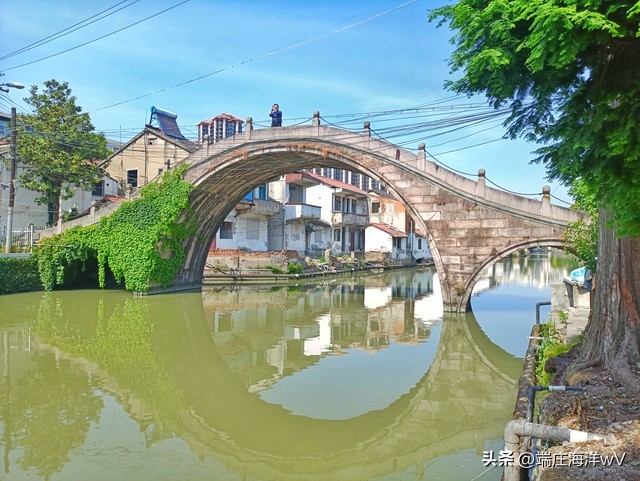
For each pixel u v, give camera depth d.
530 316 19.88
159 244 25.03
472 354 13.54
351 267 45.09
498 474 6.64
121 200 25.98
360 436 8.08
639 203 5.06
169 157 35.38
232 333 16.56
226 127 56.06
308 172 50.97
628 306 6.82
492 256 18.77
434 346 14.55
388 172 20.45
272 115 24.45
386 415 8.99
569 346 9.26
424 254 65.62
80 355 12.95
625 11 4.66
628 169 5.06
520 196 18.38
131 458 7.12
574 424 5.61
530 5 4.94
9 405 9.12
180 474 6.69
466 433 8.20
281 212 42.75
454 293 19.45
